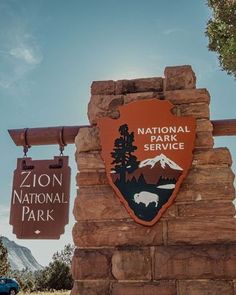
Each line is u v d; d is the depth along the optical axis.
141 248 4.05
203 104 4.40
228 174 4.13
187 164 4.20
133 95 4.58
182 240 4.01
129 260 4.02
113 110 4.59
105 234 4.14
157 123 4.38
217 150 4.22
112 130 4.45
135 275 3.97
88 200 4.28
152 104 4.46
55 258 32.75
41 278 31.98
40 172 4.65
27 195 4.59
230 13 10.17
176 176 4.18
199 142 4.29
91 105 4.66
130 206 4.16
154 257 3.99
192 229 4.02
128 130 4.41
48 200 4.55
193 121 4.33
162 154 4.27
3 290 20.89
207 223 4.02
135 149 4.34
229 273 3.82
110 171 4.31
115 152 4.37
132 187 4.22
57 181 4.60
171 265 3.94
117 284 4.00
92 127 4.57
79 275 4.07
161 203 4.12
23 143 4.89
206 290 3.82
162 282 3.92
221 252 3.89
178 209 4.11
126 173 4.27
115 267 4.03
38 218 4.50
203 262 3.89
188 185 4.16
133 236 4.09
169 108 4.41
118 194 4.21
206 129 4.32
